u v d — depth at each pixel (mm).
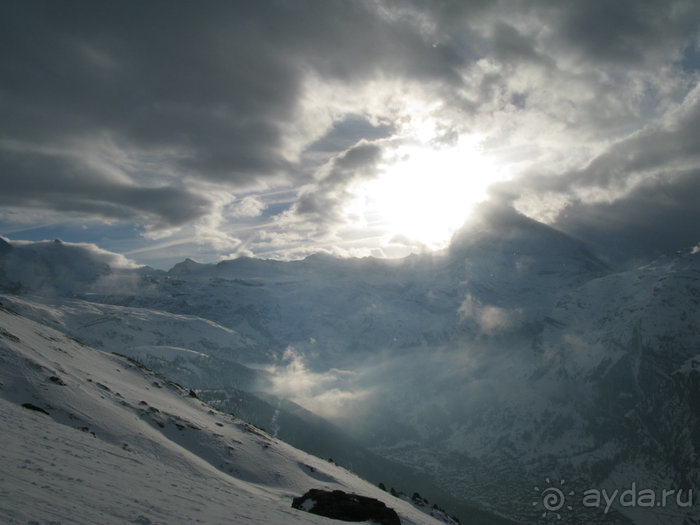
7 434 32156
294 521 33062
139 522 20859
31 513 17516
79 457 32312
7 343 72625
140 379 104938
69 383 71375
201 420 91875
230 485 60906
